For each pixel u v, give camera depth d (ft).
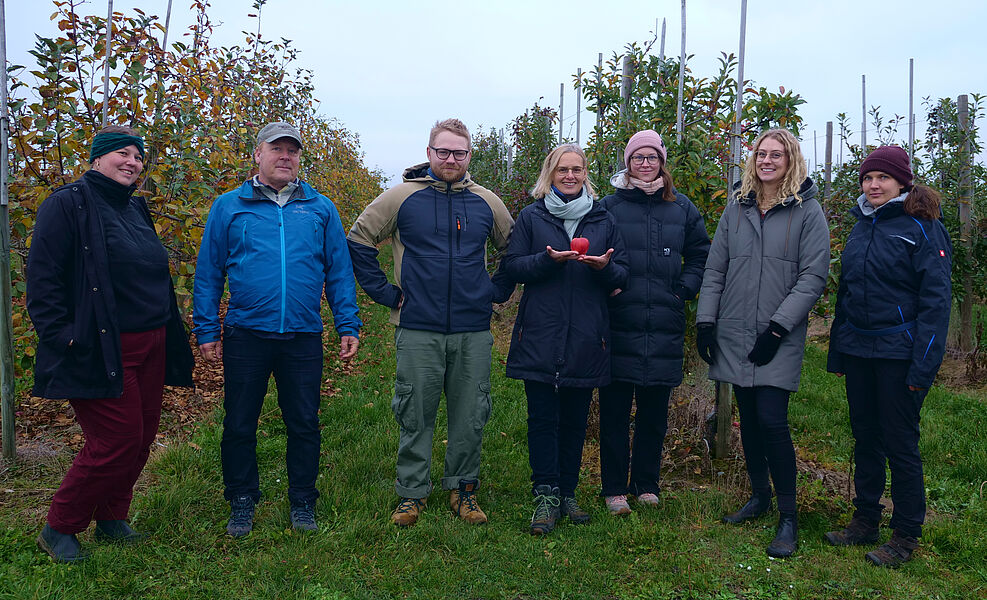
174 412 15.52
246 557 9.28
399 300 10.74
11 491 10.96
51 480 11.53
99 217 8.55
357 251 10.78
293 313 9.91
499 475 13.01
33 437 13.34
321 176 33.99
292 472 10.39
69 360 8.27
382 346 25.73
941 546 10.37
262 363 10.00
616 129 16.97
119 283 8.69
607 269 10.43
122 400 8.74
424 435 10.89
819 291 10.18
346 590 8.66
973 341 28.12
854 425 10.50
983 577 9.44
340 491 11.41
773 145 10.35
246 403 9.99
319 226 10.31
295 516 10.27
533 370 10.70
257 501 10.42
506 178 36.19
